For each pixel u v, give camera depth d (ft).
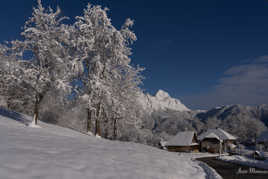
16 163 19.95
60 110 118.32
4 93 111.86
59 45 73.10
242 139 328.29
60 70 71.67
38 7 72.54
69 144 37.11
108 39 82.58
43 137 42.04
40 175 18.45
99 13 86.63
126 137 142.51
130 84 106.01
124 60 88.48
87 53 84.64
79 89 85.10
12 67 64.28
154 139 205.87
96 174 21.80
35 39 70.79
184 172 32.76
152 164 32.22
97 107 85.35
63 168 21.35
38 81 65.21
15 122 67.15
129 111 109.40
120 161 29.60
